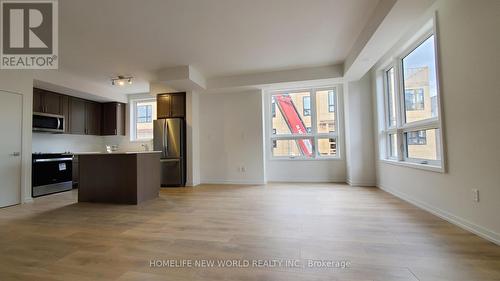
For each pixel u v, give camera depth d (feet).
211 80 17.34
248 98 18.40
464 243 6.60
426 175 9.86
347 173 17.52
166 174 17.56
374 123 15.70
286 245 6.81
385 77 14.51
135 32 10.30
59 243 7.20
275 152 19.54
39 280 5.21
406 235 7.31
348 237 7.29
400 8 7.63
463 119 7.50
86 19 9.15
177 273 5.43
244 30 10.41
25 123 13.03
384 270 5.36
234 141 18.62
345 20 9.82
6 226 8.81
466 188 7.50
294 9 8.91
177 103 18.33
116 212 10.62
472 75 7.05
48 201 13.17
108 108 20.80
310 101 18.86
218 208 11.07
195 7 8.56
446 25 8.06
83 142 20.22
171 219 9.46
